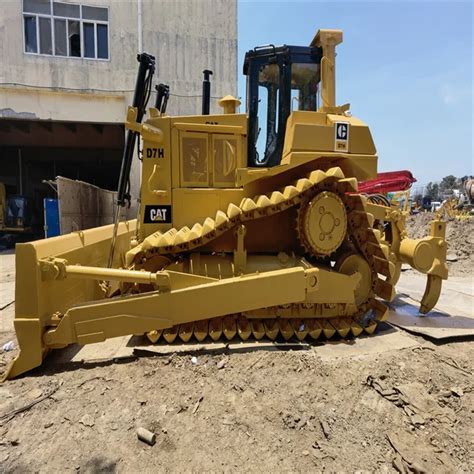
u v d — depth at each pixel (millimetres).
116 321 3088
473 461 2111
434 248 4473
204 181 3910
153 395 2604
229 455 2102
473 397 2705
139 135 3922
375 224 4883
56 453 2092
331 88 3939
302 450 2148
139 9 11344
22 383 2770
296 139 3617
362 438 2271
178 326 3510
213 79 11992
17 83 11109
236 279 3316
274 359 3098
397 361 3186
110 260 3824
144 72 3635
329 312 3797
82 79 11352
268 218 3994
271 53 3957
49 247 3076
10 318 4637
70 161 18984
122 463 2031
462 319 4484
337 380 2830
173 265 3639
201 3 11750
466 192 20828
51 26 11156
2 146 16141
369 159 3768
